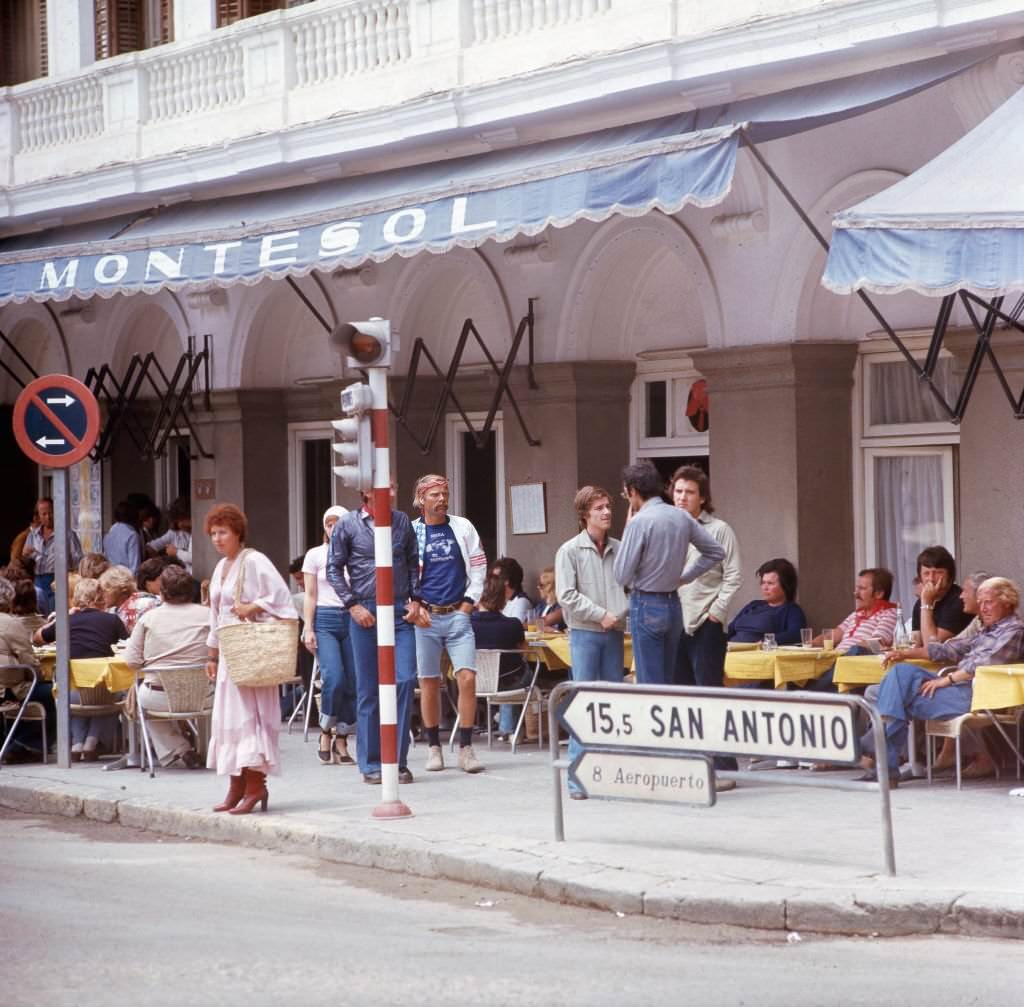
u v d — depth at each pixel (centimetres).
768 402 1961
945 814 1334
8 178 2819
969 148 1427
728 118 1725
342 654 1716
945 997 856
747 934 1025
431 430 2394
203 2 2573
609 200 1589
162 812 1459
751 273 1981
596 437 2225
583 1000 852
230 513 1480
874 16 1625
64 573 1730
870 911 1020
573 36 1958
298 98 2317
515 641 1775
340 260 1858
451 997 859
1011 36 1580
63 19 2806
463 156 2114
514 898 1138
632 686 1179
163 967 924
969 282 1306
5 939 1001
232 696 1414
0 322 3164
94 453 2988
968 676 1474
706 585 1484
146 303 2878
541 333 2248
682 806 1271
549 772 1625
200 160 2420
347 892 1170
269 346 2719
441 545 1631
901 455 1934
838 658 1580
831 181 1878
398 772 1534
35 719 1788
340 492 2667
